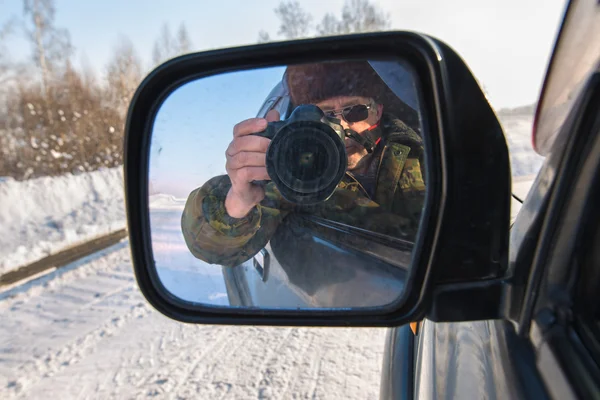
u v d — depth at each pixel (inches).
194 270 51.9
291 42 46.3
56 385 132.6
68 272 243.9
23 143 613.0
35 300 205.2
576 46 39.0
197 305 51.4
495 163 33.7
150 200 52.6
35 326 175.2
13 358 148.9
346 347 141.3
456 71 34.0
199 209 52.1
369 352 137.1
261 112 51.7
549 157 38.3
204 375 131.9
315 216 53.5
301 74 47.3
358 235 48.7
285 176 42.9
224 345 149.3
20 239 315.9
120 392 127.0
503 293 35.2
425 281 35.5
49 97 753.6
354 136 46.6
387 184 45.2
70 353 151.2
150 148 52.6
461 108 33.6
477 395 37.3
